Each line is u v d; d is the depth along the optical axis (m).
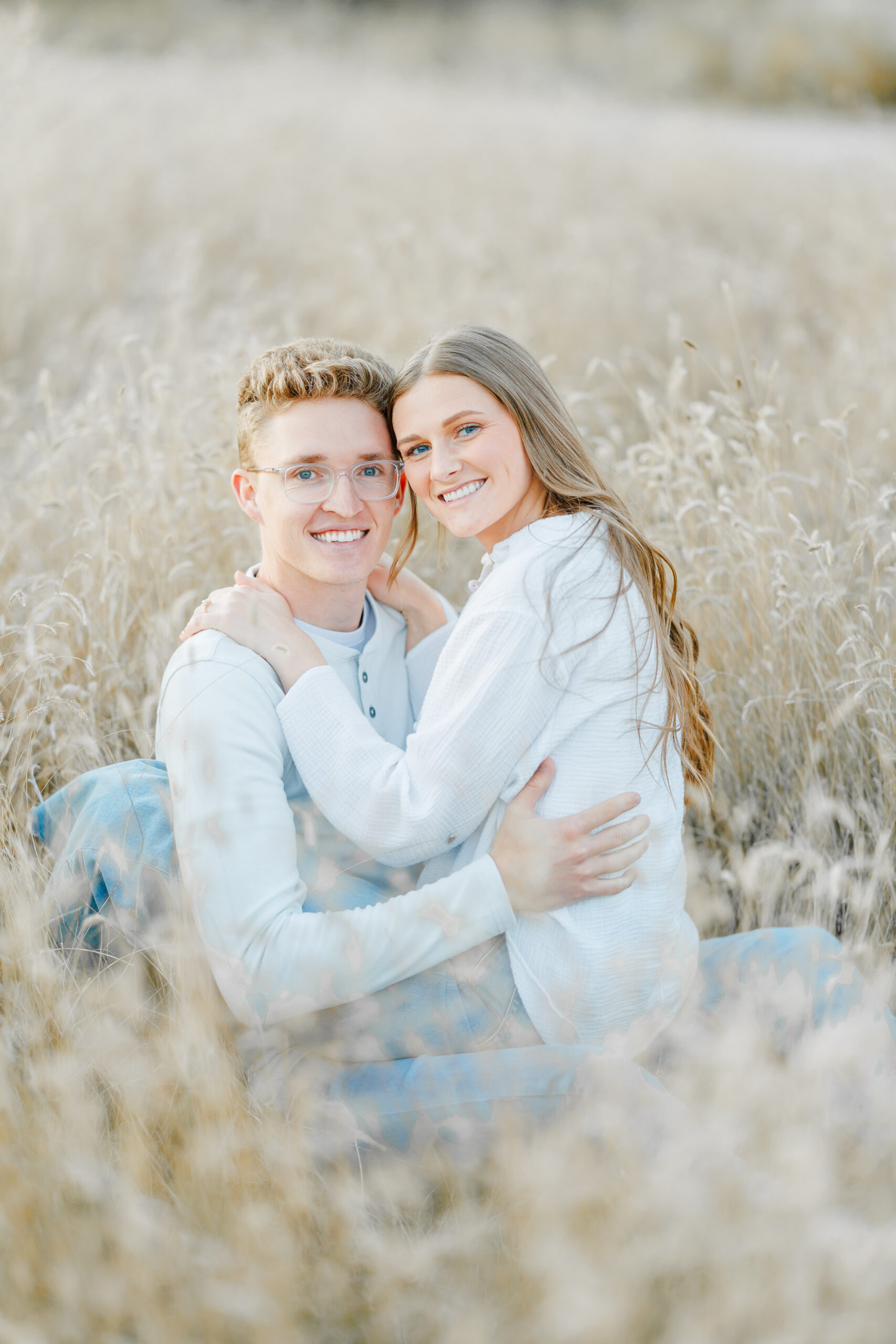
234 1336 1.35
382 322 5.18
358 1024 1.71
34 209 5.84
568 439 1.86
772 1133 1.53
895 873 2.25
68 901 1.85
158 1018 1.77
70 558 3.12
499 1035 1.72
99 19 18.47
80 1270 1.37
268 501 1.93
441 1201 1.66
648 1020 1.75
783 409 4.59
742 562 2.93
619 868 1.67
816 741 2.70
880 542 3.22
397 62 21.02
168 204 6.69
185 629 1.88
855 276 6.14
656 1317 1.38
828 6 22.47
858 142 11.68
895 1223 1.41
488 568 1.94
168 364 4.34
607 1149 1.50
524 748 1.68
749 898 2.19
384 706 2.15
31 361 5.04
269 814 1.68
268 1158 1.54
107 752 2.47
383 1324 1.40
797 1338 1.26
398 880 1.81
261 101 9.32
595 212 7.84
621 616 1.73
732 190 8.48
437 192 7.61
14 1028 1.70
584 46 23.70
